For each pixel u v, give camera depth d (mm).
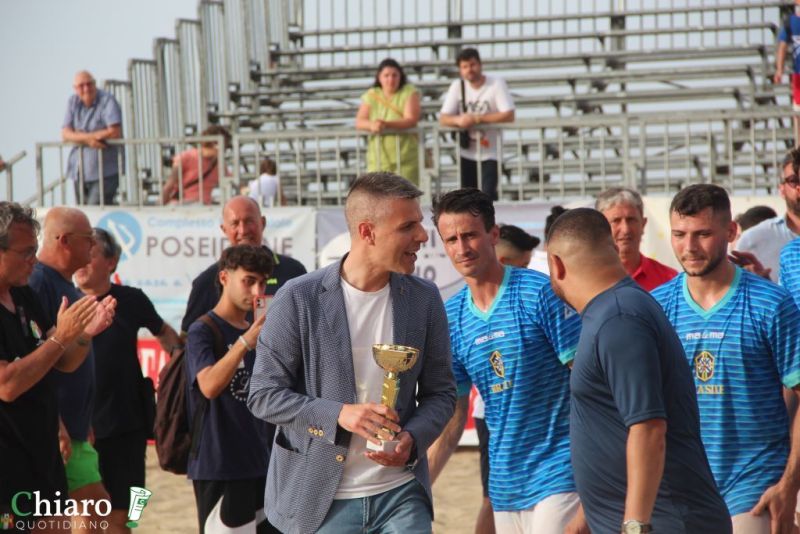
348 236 11594
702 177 13523
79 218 6297
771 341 4867
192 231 11953
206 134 13750
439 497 9797
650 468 3801
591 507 4086
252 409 4508
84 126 13078
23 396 5148
